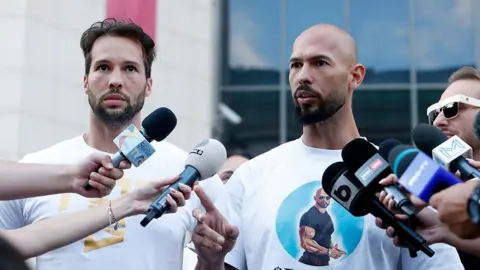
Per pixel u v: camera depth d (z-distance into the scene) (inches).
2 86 468.8
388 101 625.6
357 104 628.1
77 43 482.6
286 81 629.9
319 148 174.2
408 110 622.8
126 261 164.7
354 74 174.9
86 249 164.4
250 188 173.6
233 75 632.4
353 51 174.6
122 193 168.4
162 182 153.6
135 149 146.0
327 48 171.2
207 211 158.7
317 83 169.8
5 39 473.1
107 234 165.3
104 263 164.1
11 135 462.9
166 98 511.5
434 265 164.7
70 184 145.4
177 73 518.3
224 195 175.8
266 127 624.1
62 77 477.1
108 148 175.8
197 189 155.9
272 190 171.3
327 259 163.6
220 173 227.8
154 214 145.6
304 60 171.3
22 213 172.1
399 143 143.6
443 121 186.1
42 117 469.4
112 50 175.0
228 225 158.9
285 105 626.5
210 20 541.6
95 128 176.4
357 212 144.6
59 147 178.1
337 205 166.4
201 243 158.7
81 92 479.2
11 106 465.7
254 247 168.4
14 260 101.2
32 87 469.4
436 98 621.6
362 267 163.3
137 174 171.5
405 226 139.7
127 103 173.6
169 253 168.6
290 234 165.8
